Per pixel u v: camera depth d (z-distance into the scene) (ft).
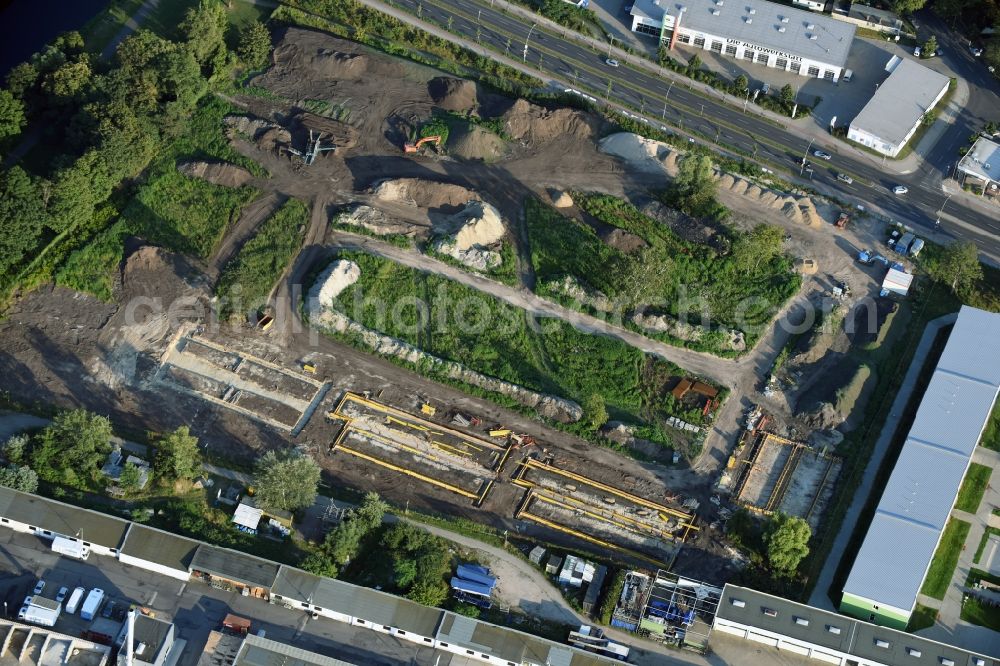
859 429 591.78
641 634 516.73
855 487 571.69
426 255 642.63
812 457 582.76
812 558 547.08
